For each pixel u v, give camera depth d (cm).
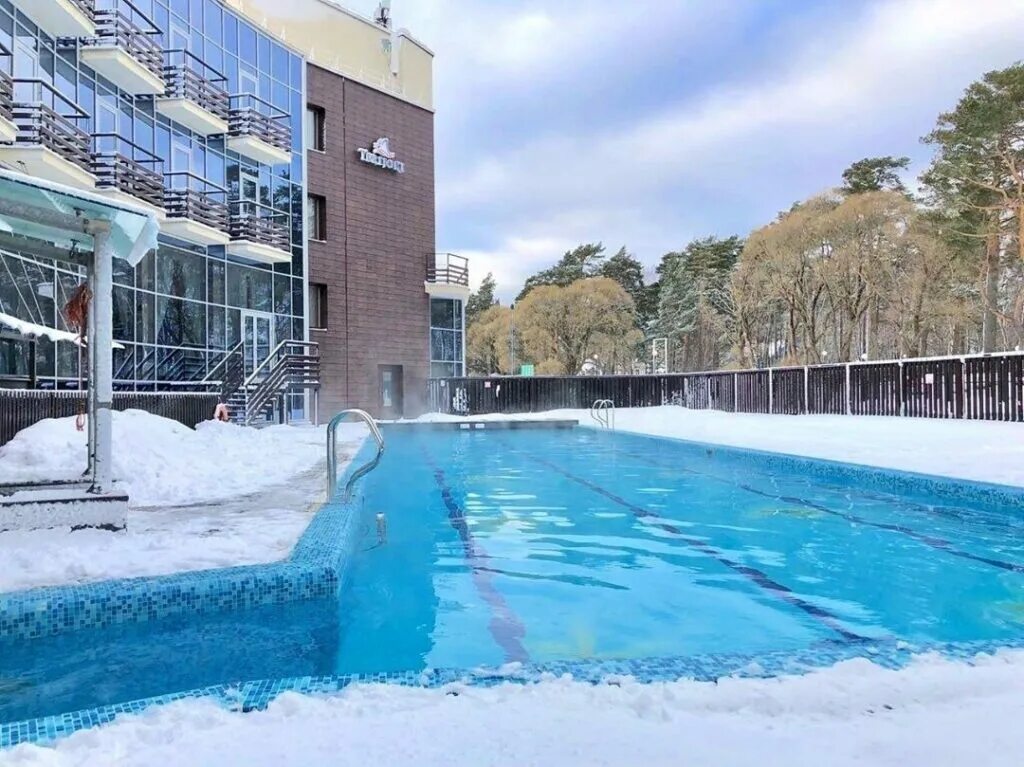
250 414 1443
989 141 2544
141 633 318
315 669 292
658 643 317
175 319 1488
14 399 810
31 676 284
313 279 2058
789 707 186
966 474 693
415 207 2367
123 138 1248
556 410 2355
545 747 163
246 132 1680
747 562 470
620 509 673
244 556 376
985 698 192
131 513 505
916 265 2697
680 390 2430
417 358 2359
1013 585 414
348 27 2250
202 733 176
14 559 353
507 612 363
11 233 480
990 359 1341
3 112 949
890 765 153
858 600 384
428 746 165
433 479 901
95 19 1228
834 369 1730
